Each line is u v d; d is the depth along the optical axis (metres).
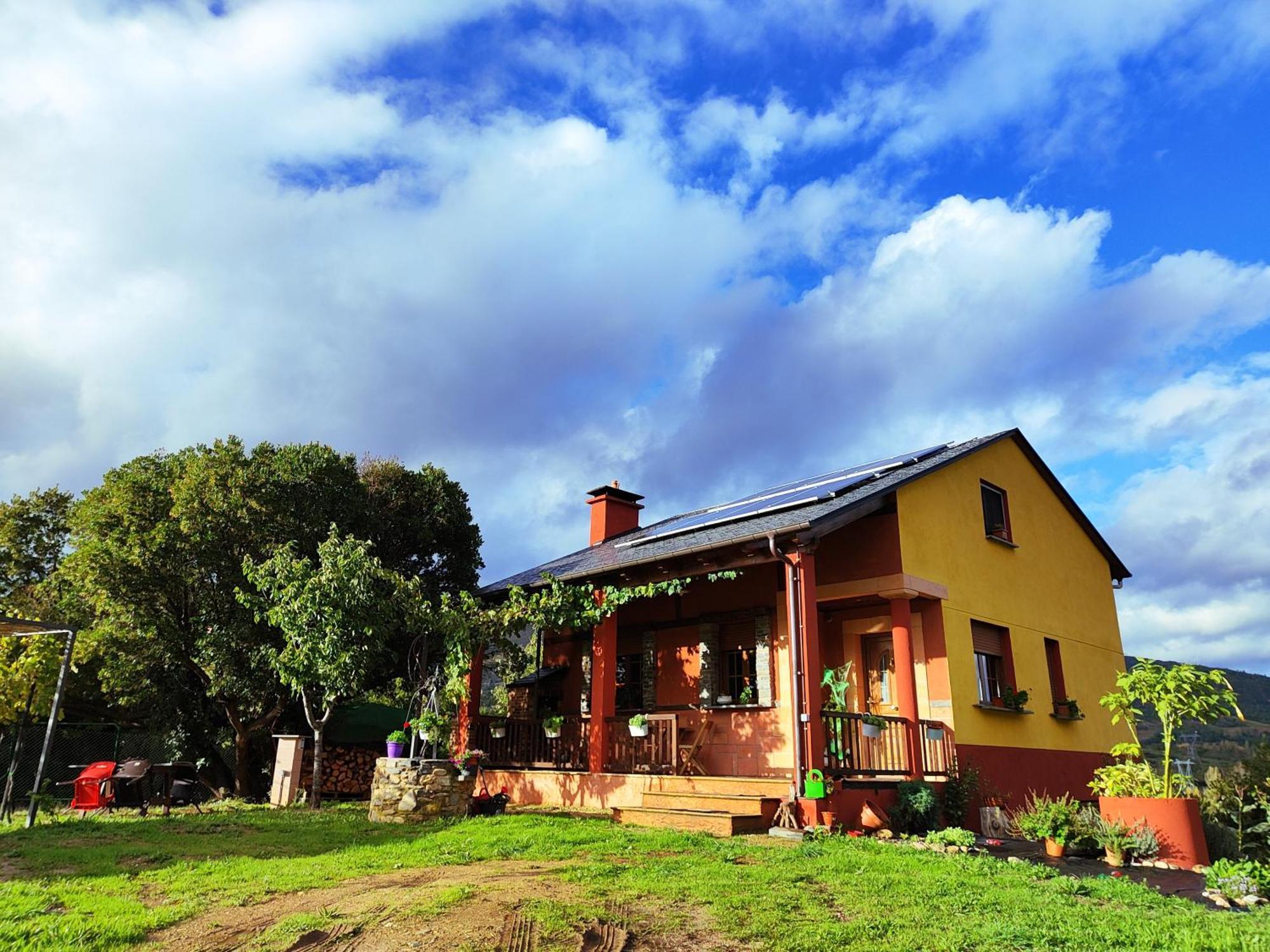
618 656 15.89
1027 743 13.25
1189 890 6.89
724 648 14.02
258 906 5.66
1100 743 15.66
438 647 13.99
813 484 15.07
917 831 9.70
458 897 5.50
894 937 4.92
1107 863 8.23
